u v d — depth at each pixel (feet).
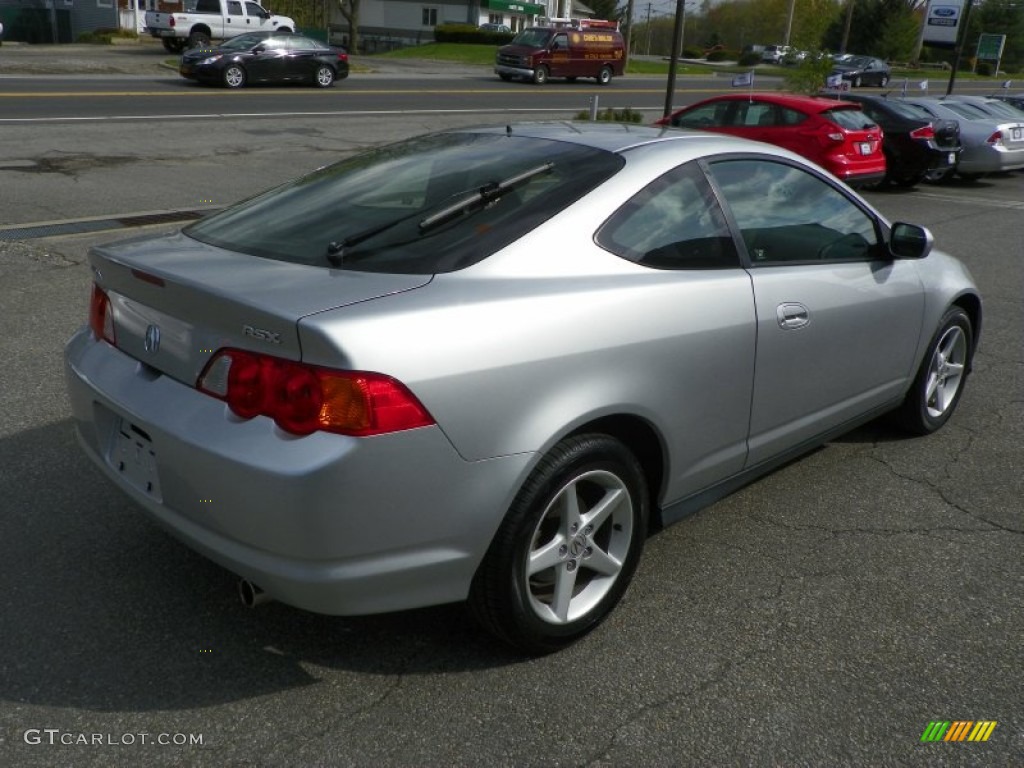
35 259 24.48
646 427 10.06
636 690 9.25
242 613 10.26
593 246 9.73
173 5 119.55
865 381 13.48
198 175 39.50
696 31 335.47
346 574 8.11
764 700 9.17
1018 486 14.29
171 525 8.89
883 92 137.80
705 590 11.12
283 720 8.63
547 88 105.60
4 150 42.70
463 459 8.36
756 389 11.29
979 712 9.12
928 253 14.19
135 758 8.09
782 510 13.28
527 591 9.14
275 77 83.92
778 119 44.91
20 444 14.08
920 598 11.10
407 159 11.62
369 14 192.03
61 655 9.41
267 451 7.93
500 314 8.65
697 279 10.51
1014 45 244.01
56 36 135.23
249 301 8.07
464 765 8.16
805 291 11.82
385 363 7.89
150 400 8.92
